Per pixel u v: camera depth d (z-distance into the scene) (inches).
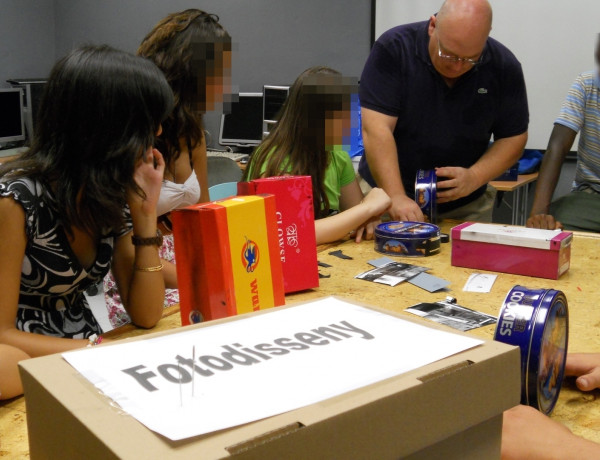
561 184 157.4
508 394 23.0
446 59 75.9
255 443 16.5
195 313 41.5
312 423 17.2
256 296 41.7
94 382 20.2
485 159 84.5
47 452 20.4
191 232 40.1
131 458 15.8
